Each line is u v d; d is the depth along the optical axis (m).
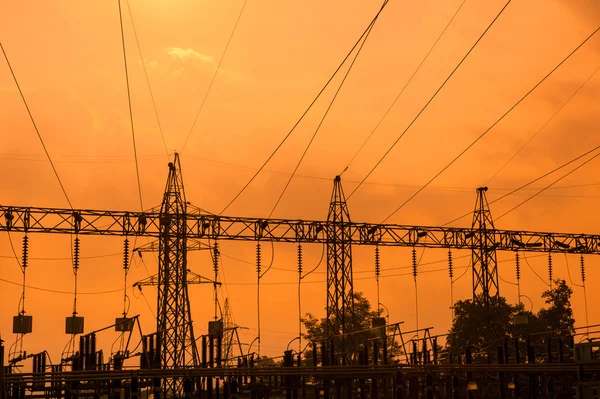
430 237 122.38
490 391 107.06
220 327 114.62
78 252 108.00
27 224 106.31
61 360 100.62
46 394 93.69
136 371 80.31
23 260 105.62
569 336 106.06
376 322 111.94
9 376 77.06
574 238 128.50
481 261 127.12
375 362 107.31
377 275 118.81
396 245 120.06
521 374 101.62
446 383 101.00
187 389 81.75
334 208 118.69
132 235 110.94
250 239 114.62
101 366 101.38
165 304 112.25
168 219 111.25
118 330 107.88
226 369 83.31
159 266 113.62
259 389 99.56
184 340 112.62
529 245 126.31
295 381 98.69
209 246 119.94
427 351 111.12
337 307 117.00
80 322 106.69
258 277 115.88
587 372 89.88
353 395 113.69
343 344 115.38
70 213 107.94
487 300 126.44
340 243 117.44
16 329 104.38
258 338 111.81
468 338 176.38
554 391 105.69
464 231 124.19
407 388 111.81
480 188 127.06
